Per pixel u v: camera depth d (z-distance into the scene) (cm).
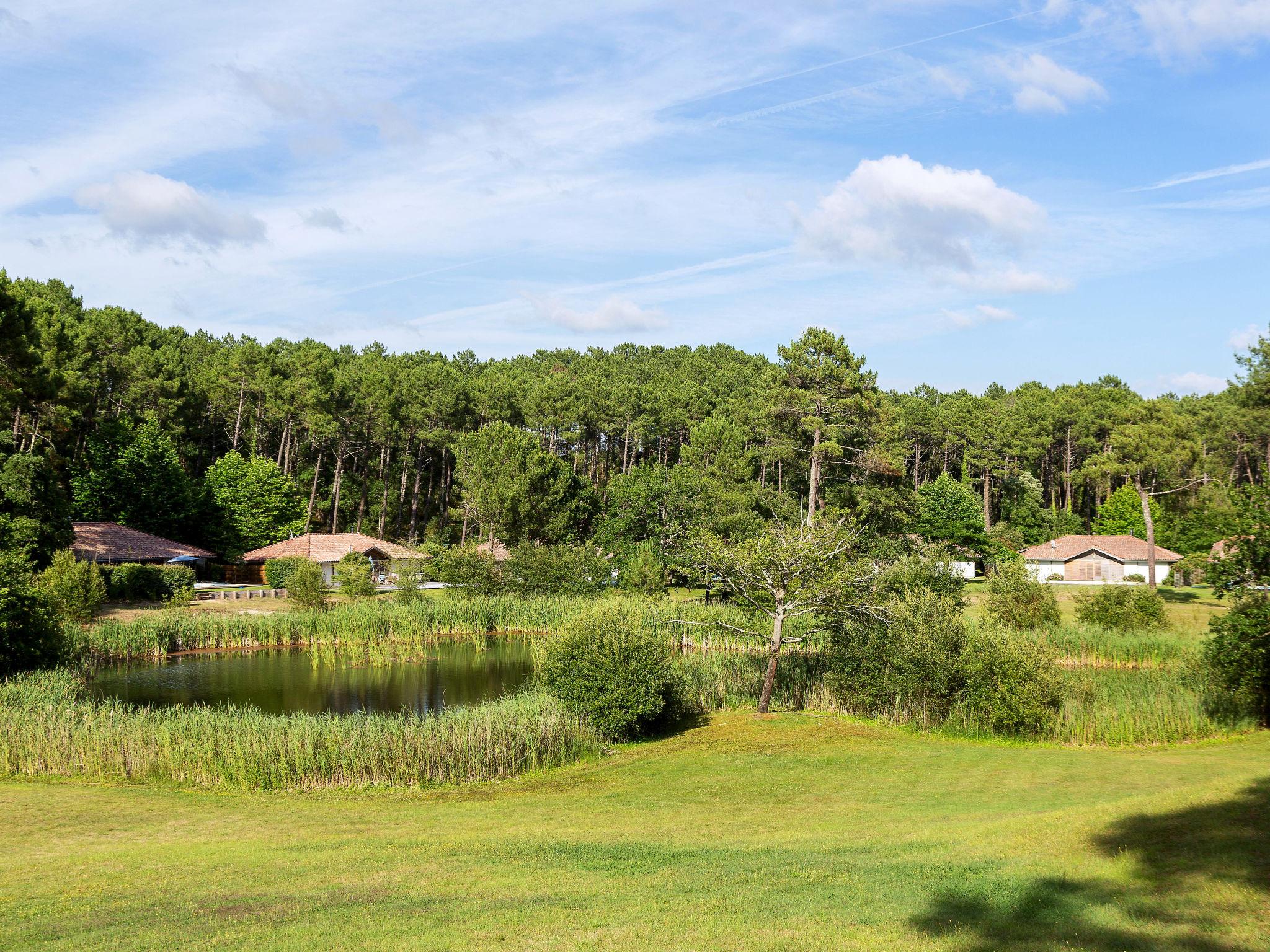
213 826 1686
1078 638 4069
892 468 6356
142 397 8212
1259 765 2073
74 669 3675
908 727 2838
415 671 4162
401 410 9638
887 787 2020
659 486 7019
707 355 15438
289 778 2147
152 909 1123
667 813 1831
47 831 1617
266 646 4834
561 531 7412
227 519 7888
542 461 7712
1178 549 7881
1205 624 5047
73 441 7525
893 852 1348
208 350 11231
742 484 7812
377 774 2188
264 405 9262
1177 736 2527
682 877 1244
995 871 1157
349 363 11562
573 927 1004
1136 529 9044
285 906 1125
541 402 10450
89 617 4616
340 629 4903
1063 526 9988
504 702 2731
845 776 2159
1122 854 1155
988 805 1781
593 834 1614
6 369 5100
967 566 8194
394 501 10438
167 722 2339
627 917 1038
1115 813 1403
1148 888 1011
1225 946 808
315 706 3319
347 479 10188
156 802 1894
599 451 11688
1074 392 11825
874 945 895
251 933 1012
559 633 2992
